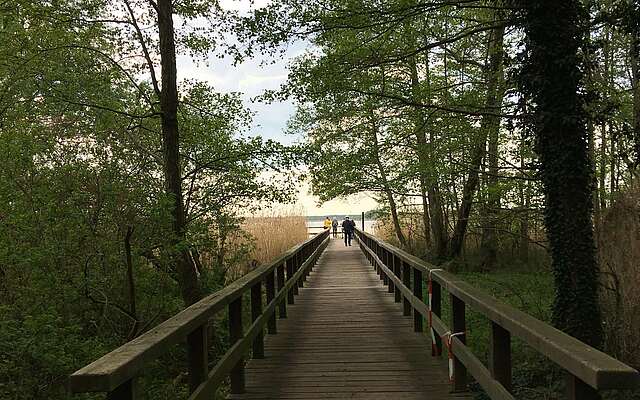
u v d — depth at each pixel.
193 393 3.51
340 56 10.01
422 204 20.89
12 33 9.73
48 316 5.75
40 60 9.89
